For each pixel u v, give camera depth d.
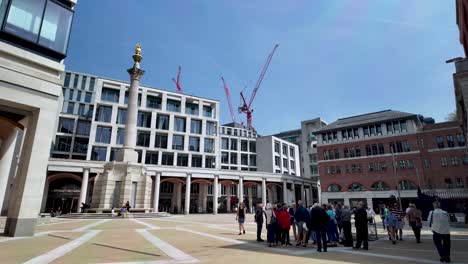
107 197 32.78
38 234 14.24
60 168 40.59
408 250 10.66
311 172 92.38
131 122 37.03
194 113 67.38
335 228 12.57
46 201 47.72
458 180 44.56
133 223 22.97
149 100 62.22
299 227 11.73
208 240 12.92
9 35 13.55
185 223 24.17
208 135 67.19
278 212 12.16
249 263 7.77
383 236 16.28
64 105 61.69
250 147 87.19
